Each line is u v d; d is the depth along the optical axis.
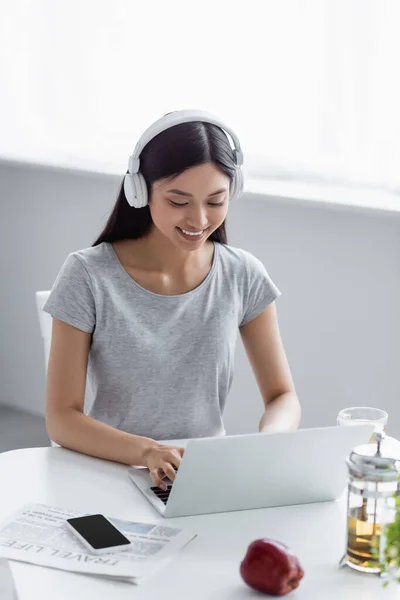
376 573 1.41
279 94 3.22
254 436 1.56
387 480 1.39
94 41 3.85
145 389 2.08
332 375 3.08
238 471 1.59
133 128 3.76
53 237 4.04
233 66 3.34
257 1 3.21
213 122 1.94
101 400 2.11
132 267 2.10
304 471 1.65
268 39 3.20
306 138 3.18
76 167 3.78
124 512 1.63
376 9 2.84
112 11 3.75
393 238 2.81
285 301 3.20
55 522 1.56
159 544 1.49
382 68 2.88
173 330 2.10
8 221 4.23
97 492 1.71
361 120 2.98
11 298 4.29
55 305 2.03
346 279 2.98
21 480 1.75
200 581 1.38
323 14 3.00
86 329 2.04
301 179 3.24
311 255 3.08
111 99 3.84
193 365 2.11
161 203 1.93
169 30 3.54
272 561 1.33
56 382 2.00
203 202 1.92
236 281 2.19
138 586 1.37
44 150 4.13
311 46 3.06
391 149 2.93
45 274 4.11
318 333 3.10
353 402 3.02
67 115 4.03
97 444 1.87
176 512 1.61
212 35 3.39
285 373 2.24
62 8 3.94
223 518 1.61
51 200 4.00
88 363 2.14
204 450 1.54
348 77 2.98
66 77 4.00
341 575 1.41
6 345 4.36
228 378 2.19
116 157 3.83
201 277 2.15
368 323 2.94
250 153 3.36
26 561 1.42
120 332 2.06
